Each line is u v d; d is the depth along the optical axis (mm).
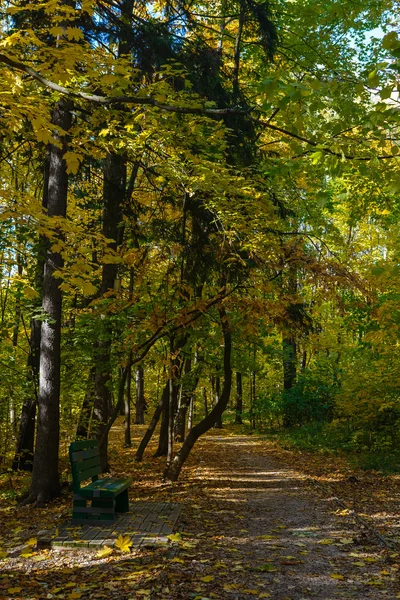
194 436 10930
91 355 11562
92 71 5625
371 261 22469
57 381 8953
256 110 11695
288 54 14094
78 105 9336
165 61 10250
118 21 10055
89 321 10844
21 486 10484
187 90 10719
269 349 17031
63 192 9203
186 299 10258
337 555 5430
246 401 32375
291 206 14430
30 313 9266
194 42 11172
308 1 13391
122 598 4078
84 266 5148
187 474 12016
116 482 7047
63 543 5492
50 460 8750
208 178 8680
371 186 14016
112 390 12367
